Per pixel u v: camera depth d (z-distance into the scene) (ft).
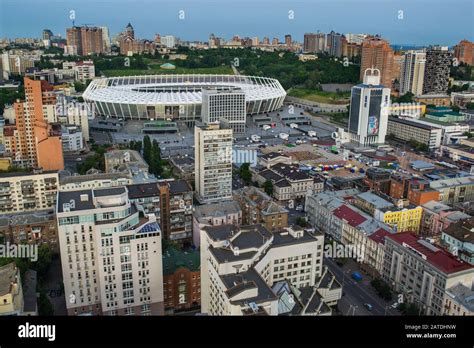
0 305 522.88
